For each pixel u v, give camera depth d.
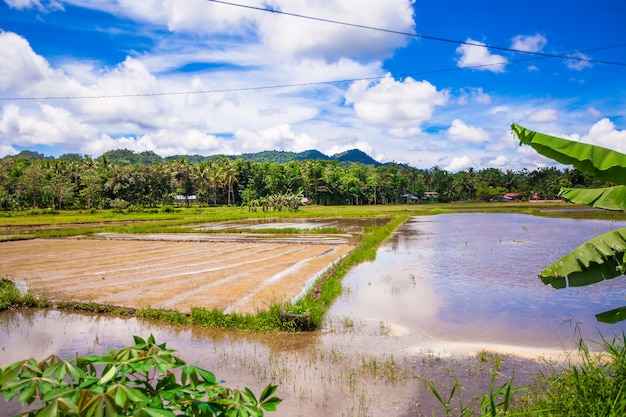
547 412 4.02
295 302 10.23
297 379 6.11
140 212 61.00
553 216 42.41
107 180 75.94
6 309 10.24
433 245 21.28
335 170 105.69
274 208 59.78
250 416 2.17
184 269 15.09
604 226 30.36
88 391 1.85
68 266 15.99
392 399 5.44
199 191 85.56
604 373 4.66
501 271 14.23
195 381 2.21
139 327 8.83
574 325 8.49
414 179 119.06
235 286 12.26
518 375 6.07
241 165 93.25
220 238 25.12
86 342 8.02
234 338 8.02
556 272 3.98
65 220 43.19
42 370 2.07
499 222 36.25
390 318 9.14
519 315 9.22
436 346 7.42
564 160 3.71
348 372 6.33
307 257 17.61
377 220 42.03
